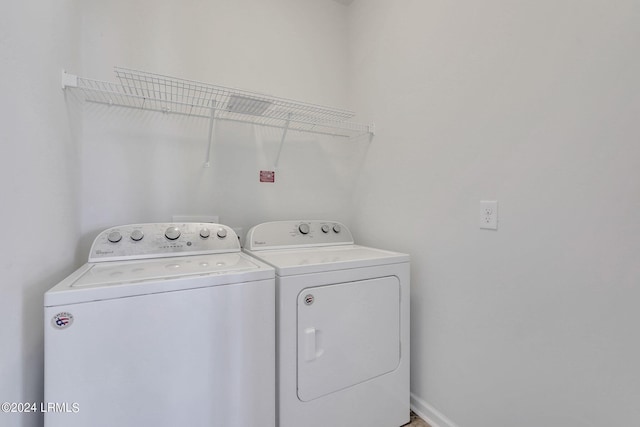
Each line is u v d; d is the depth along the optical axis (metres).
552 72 0.97
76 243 1.27
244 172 1.78
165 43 1.55
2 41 0.68
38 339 0.88
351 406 1.23
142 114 1.50
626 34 0.81
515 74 1.08
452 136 1.34
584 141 0.90
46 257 0.93
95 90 1.33
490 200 1.17
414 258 1.55
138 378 0.83
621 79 0.82
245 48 1.77
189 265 1.13
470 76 1.25
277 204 1.89
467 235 1.27
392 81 1.71
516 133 1.08
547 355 0.99
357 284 1.26
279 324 1.07
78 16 1.29
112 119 1.44
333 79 2.09
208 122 1.67
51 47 0.98
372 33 1.89
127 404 0.82
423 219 1.50
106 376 0.80
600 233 0.86
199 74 1.63
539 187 1.01
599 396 0.87
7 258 0.70
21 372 0.78
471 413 1.25
